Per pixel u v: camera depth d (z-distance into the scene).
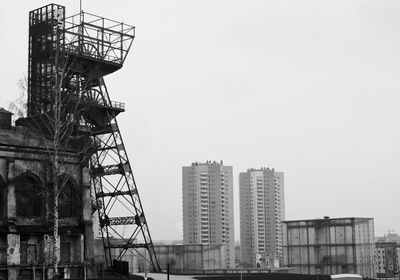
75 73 63.38
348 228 101.75
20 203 52.31
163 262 117.44
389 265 125.44
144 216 67.31
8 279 49.75
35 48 62.34
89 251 55.59
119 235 68.12
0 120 53.53
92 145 59.41
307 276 73.75
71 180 55.56
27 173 52.59
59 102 43.94
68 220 54.91
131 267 96.12
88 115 64.25
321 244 104.06
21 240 51.66
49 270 51.75
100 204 67.06
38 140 52.91
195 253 116.31
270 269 102.62
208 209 191.75
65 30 61.25
